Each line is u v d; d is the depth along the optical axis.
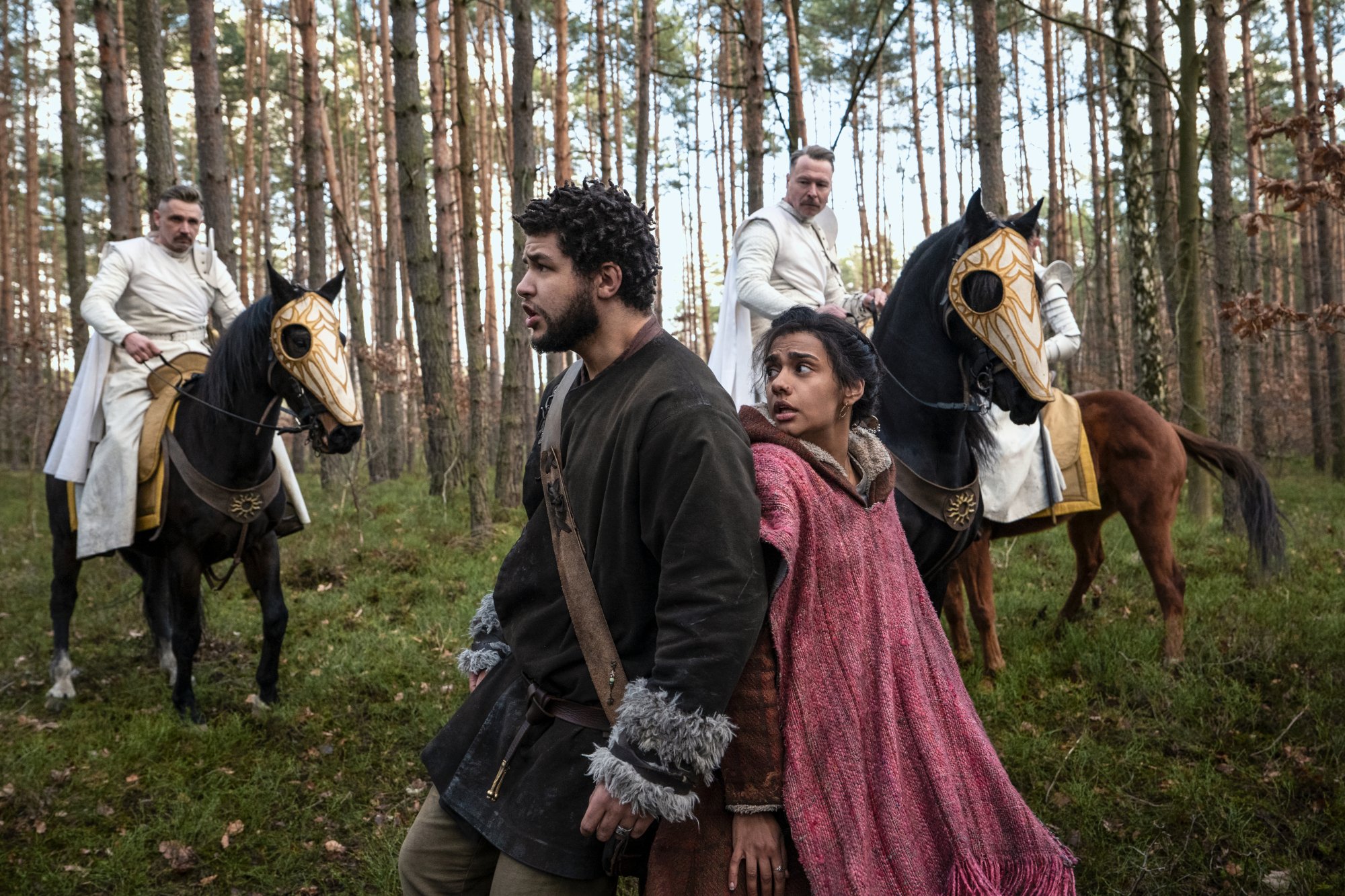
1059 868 1.73
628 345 1.78
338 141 23.08
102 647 5.68
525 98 8.67
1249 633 4.98
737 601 1.54
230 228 8.48
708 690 1.51
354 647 5.40
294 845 3.51
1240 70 16.58
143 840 3.46
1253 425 15.49
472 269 11.10
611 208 1.74
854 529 1.79
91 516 4.42
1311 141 3.99
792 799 1.60
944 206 18.97
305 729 4.38
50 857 3.42
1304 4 12.64
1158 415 4.94
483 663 2.00
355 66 21.95
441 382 9.82
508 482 9.84
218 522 4.36
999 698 4.40
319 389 4.18
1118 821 3.44
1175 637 4.75
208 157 8.38
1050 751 3.91
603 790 1.55
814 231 4.12
